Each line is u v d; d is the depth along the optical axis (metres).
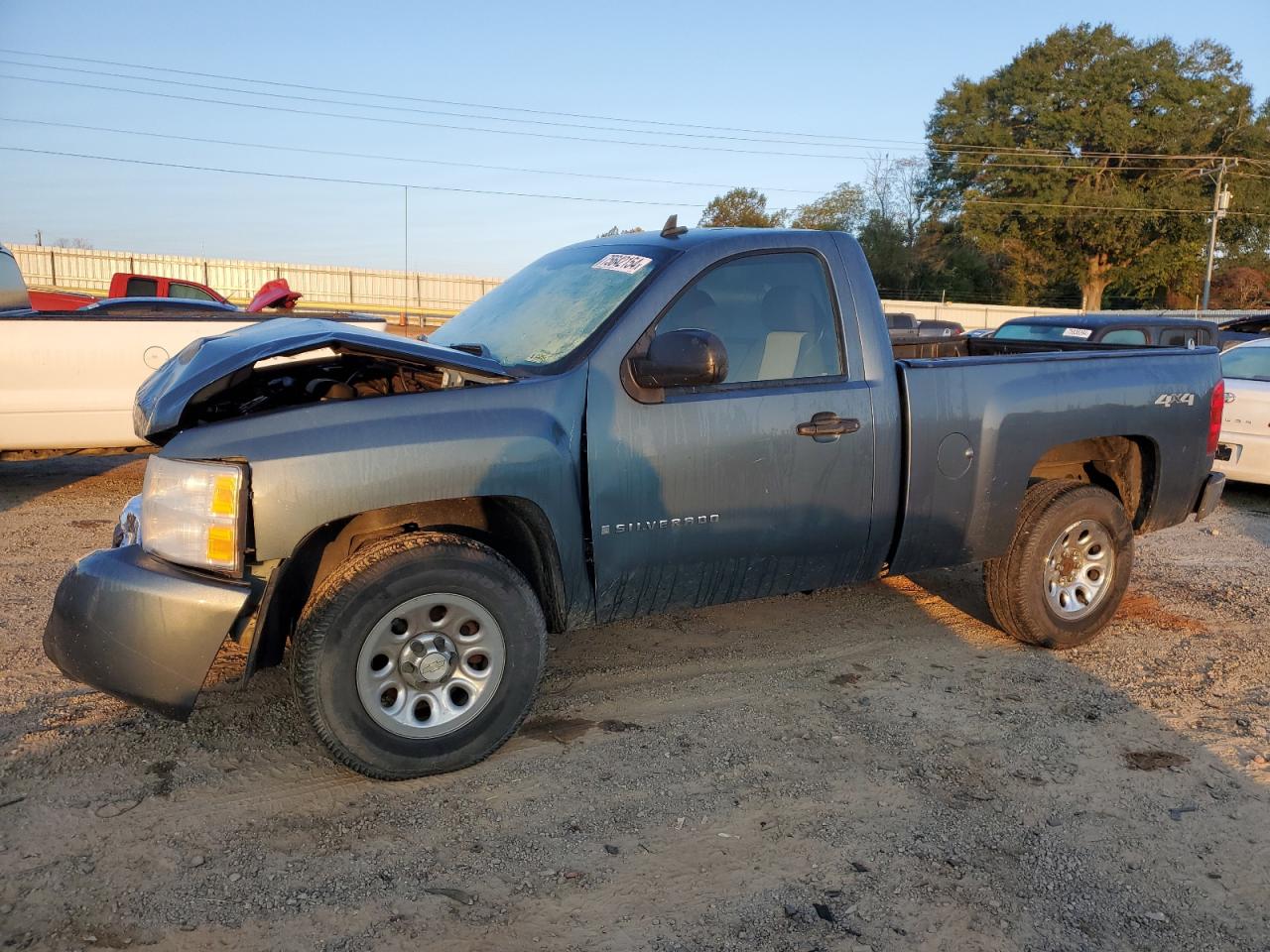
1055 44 54.28
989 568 4.79
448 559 3.27
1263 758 3.77
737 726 3.93
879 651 4.80
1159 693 4.38
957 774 3.59
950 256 57.97
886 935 2.67
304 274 36.47
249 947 2.55
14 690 4.00
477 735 3.42
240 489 3.02
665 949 2.59
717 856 3.03
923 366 4.17
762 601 5.50
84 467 9.03
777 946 2.62
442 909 2.73
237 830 3.08
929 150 59.22
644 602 3.79
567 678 4.36
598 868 2.95
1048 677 4.53
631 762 3.60
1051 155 53.69
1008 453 4.37
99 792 3.26
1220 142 54.62
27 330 7.30
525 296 4.25
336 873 2.88
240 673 4.22
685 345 3.39
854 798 3.39
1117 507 4.83
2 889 2.74
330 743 3.20
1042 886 2.92
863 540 4.11
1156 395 4.82
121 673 3.09
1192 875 3.00
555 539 3.46
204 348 3.34
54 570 5.69
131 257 34.72
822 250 4.05
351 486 3.11
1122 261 55.16
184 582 3.05
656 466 3.59
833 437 3.92
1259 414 8.69
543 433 3.39
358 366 4.15
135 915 2.65
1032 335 11.81
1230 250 56.72
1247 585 6.15
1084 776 3.59
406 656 3.29
